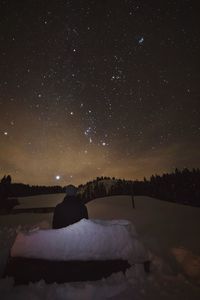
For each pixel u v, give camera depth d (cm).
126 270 334
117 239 349
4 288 296
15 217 1071
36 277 316
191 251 480
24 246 331
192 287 316
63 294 288
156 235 626
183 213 973
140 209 1124
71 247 331
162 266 368
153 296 291
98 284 306
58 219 396
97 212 1111
